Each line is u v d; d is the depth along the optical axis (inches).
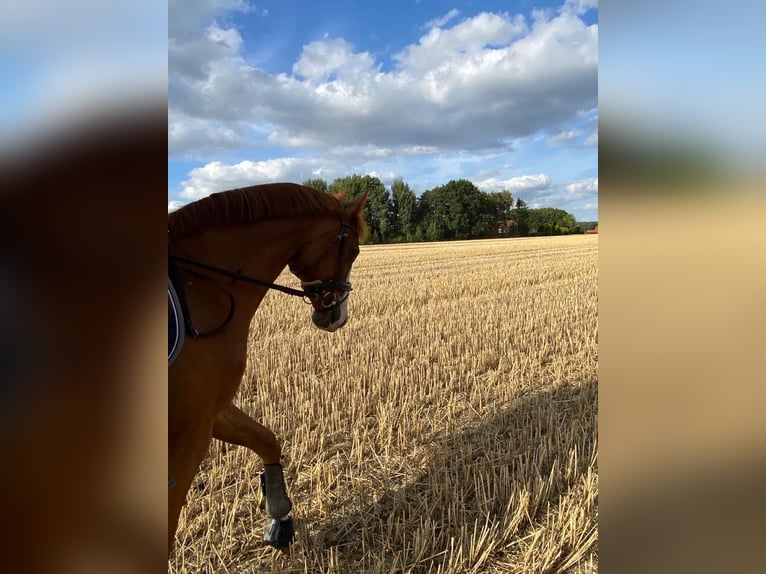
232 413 110.1
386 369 230.7
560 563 109.6
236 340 95.0
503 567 108.3
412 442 166.6
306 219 110.3
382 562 105.7
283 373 223.3
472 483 137.7
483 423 180.1
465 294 461.1
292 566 109.1
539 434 166.2
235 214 98.0
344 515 128.2
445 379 225.8
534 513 126.3
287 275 618.2
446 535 117.6
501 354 262.2
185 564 110.3
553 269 668.7
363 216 124.7
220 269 90.4
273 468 117.5
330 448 162.9
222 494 135.1
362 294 449.7
